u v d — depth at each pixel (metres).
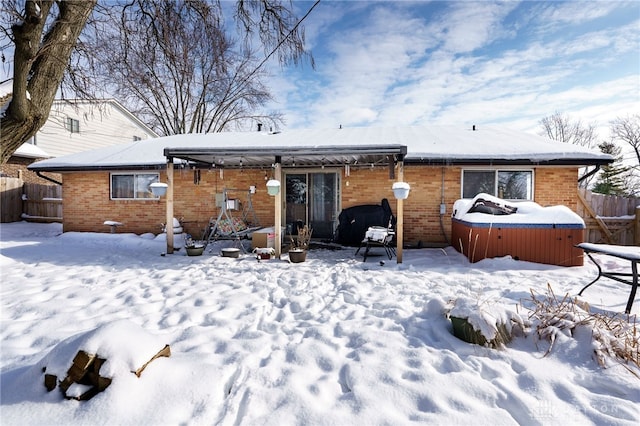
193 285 4.95
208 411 2.06
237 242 9.23
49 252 7.58
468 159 8.01
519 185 8.61
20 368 2.50
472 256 6.63
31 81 5.24
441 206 8.67
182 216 9.96
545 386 2.34
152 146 11.00
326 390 2.32
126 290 4.66
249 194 9.23
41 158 15.12
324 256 7.47
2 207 12.02
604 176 19.33
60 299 4.21
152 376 2.22
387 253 7.15
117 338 2.28
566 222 6.22
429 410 2.13
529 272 5.74
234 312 3.83
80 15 5.45
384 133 10.51
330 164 9.05
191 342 3.02
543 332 3.03
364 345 2.96
